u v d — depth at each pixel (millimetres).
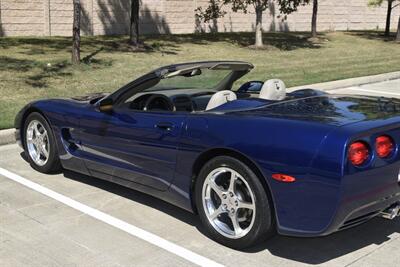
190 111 4695
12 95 9641
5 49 15039
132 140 4641
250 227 3814
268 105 4340
